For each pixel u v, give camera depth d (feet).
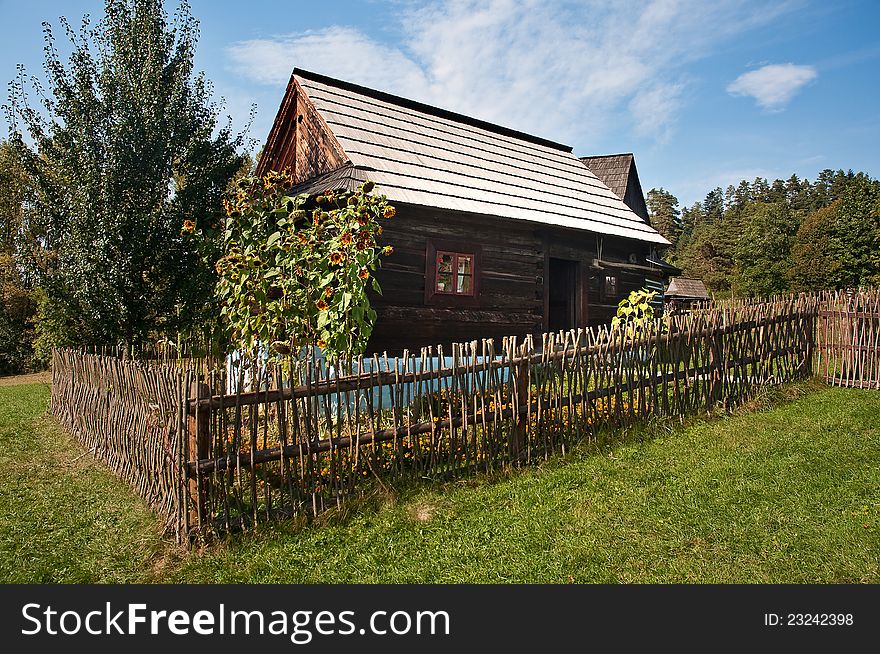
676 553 15.03
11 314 85.20
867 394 30.40
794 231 216.54
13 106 33.24
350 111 41.45
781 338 31.71
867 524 16.07
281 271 23.34
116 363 21.80
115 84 32.99
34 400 42.55
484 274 36.70
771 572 14.06
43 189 33.68
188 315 32.91
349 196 28.37
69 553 15.57
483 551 15.37
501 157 47.67
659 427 24.85
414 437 19.35
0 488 20.65
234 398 16.02
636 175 84.74
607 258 44.98
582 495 18.66
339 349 21.25
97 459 24.17
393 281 32.58
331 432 17.63
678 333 26.43
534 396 22.12
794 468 20.27
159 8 35.47
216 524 15.80
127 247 31.60
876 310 31.89
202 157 35.12
